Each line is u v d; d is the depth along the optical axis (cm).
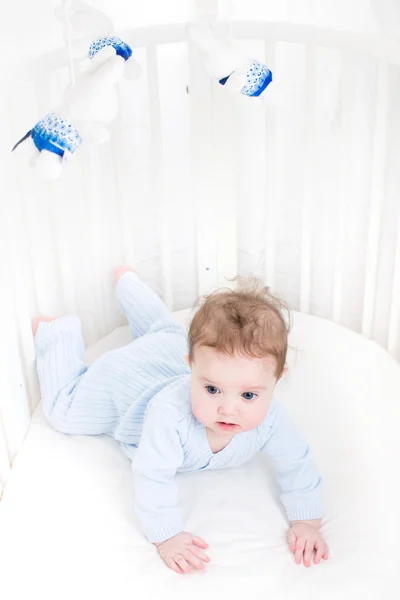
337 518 120
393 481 125
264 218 176
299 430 131
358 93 154
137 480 118
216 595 107
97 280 167
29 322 143
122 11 147
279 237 179
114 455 135
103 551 113
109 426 142
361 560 111
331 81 156
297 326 169
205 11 141
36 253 145
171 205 174
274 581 109
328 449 134
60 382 143
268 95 119
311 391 149
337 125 159
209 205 166
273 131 157
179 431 120
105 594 106
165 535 114
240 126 164
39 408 147
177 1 149
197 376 113
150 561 113
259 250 181
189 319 160
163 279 177
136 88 157
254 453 129
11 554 112
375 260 164
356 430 138
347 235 172
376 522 117
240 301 115
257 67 116
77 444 138
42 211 148
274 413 125
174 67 158
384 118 147
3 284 125
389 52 137
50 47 138
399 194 158
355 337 165
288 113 163
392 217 162
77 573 109
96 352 163
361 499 122
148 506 116
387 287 171
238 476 131
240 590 107
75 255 163
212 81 149
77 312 170
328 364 157
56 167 101
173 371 144
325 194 168
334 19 150
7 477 130
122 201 161
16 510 120
